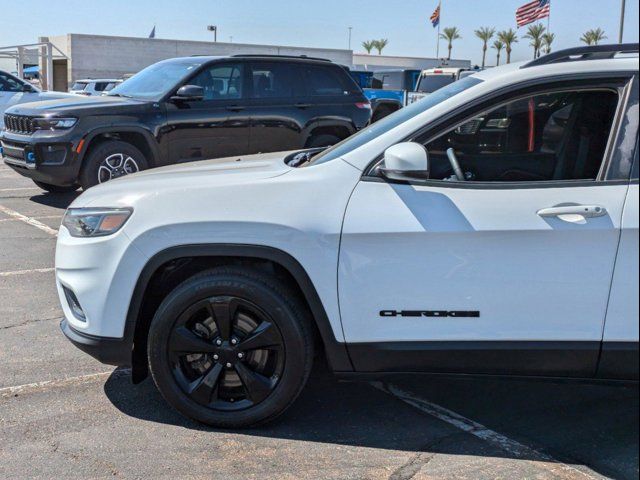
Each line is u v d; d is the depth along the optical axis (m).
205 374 3.42
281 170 3.48
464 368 3.23
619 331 3.09
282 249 3.21
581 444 3.34
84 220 3.49
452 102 3.29
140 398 3.83
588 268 3.06
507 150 3.37
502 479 3.04
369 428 3.50
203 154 9.27
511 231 3.08
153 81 9.48
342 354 3.29
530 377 3.22
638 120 3.10
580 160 3.27
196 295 3.32
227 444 3.34
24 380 4.06
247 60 9.51
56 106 8.73
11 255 6.91
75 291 3.46
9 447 3.30
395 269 3.17
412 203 3.17
